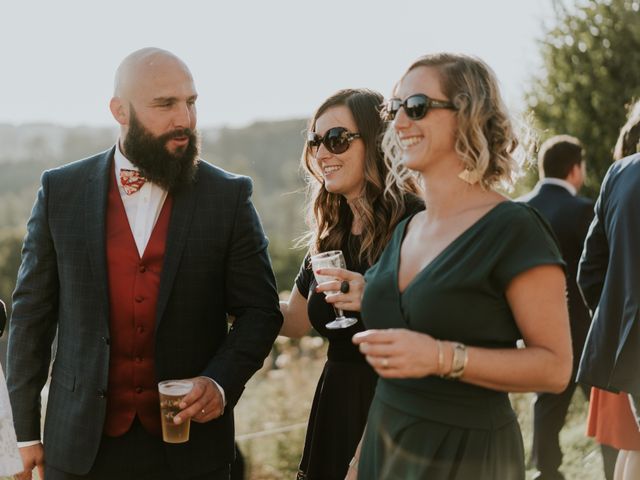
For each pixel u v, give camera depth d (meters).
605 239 3.36
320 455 2.78
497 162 2.04
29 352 2.82
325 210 3.01
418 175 2.32
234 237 2.84
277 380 6.39
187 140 2.73
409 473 2.03
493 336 1.96
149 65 2.70
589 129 6.93
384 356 1.88
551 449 4.34
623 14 6.86
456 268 1.95
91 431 2.70
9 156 41.94
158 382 2.72
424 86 2.03
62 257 2.76
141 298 2.72
